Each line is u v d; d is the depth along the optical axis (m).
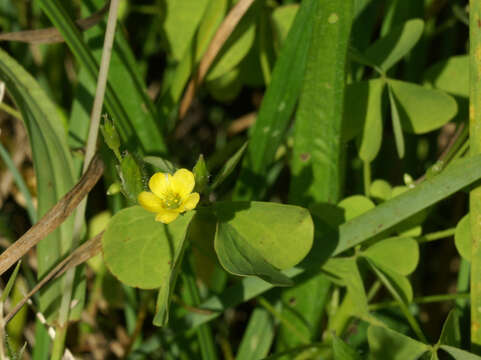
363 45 0.20
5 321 0.17
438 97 0.18
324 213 0.18
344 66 0.18
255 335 0.20
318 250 0.18
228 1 0.20
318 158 0.18
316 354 0.19
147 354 0.21
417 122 0.19
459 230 0.18
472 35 0.17
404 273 0.18
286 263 0.16
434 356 0.16
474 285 0.17
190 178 0.16
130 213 0.16
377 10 0.20
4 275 0.21
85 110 0.20
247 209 0.16
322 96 0.18
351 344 0.20
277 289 0.20
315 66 0.18
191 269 0.19
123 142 0.19
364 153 0.19
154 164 0.17
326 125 0.18
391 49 0.19
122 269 0.16
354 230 0.17
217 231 0.16
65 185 0.18
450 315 0.17
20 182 0.20
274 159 0.21
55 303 0.18
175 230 0.16
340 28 0.17
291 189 0.19
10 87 0.18
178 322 0.19
